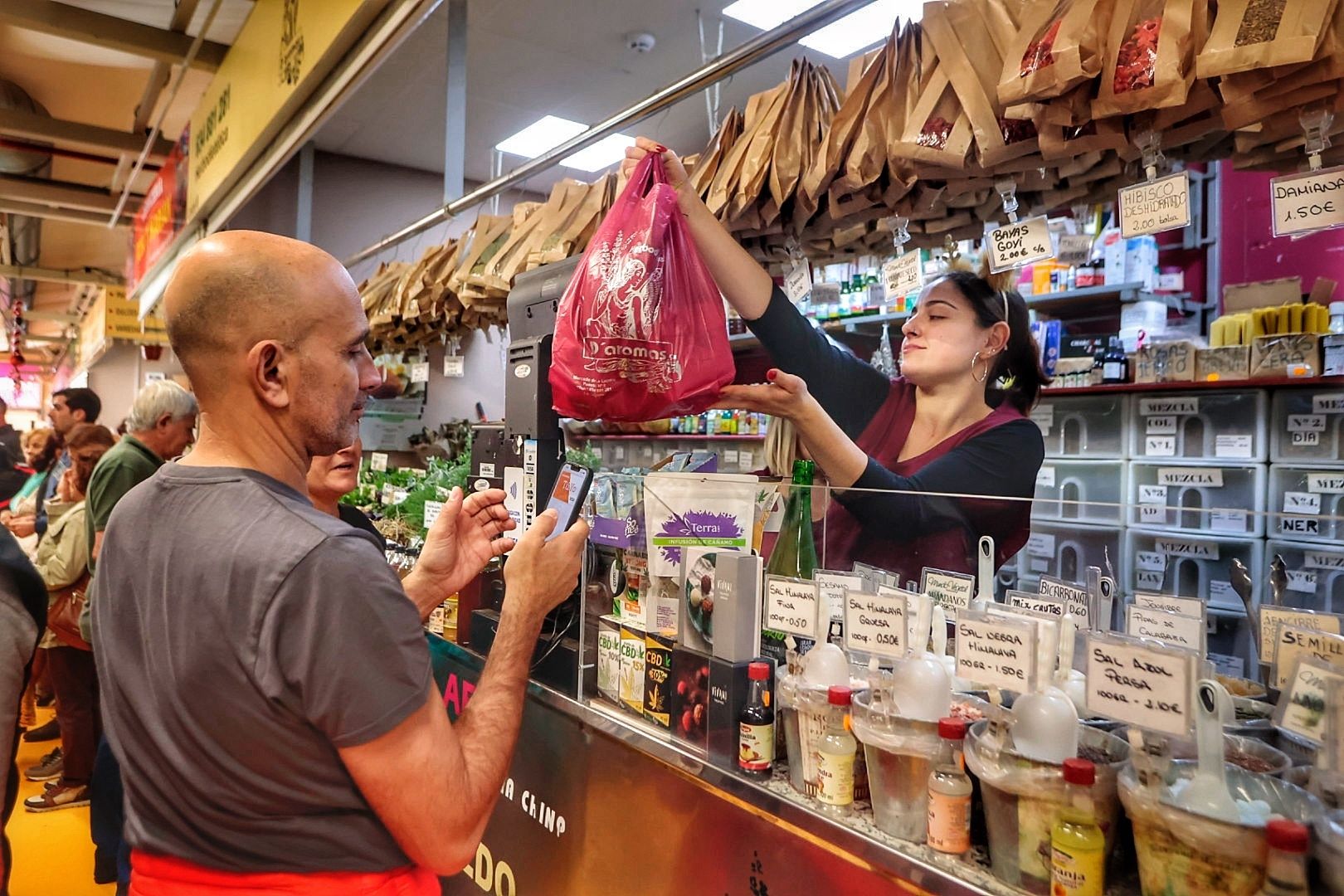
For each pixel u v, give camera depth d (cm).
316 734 90
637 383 151
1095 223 314
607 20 405
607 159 573
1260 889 76
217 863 93
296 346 100
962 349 202
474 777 98
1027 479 195
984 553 127
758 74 461
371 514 303
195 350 100
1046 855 88
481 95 482
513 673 114
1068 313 351
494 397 553
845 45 435
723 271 186
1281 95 101
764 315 198
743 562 122
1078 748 93
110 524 103
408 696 89
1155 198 121
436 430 529
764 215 183
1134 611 105
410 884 101
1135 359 300
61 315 1268
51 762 378
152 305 600
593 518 159
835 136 164
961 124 140
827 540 146
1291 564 105
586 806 151
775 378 169
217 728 90
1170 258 371
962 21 142
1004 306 201
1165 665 83
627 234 152
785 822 111
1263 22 98
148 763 96
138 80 448
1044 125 125
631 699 143
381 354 491
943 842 97
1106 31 115
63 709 345
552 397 165
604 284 150
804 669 116
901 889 97
